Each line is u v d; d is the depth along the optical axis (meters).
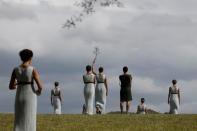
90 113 17.69
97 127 13.13
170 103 21.58
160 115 17.28
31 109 9.09
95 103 19.14
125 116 16.83
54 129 12.76
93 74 17.86
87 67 17.84
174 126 13.36
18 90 9.09
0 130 12.55
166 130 12.40
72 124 13.98
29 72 9.02
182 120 15.14
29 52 9.16
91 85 17.77
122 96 18.62
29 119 9.05
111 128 12.88
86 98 17.77
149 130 12.39
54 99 22.33
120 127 13.12
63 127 13.20
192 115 17.30
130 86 18.80
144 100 20.47
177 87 21.61
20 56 9.15
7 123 14.35
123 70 18.75
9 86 9.29
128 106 18.62
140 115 17.28
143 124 13.89
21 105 9.03
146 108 20.41
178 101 21.52
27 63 9.16
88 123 14.26
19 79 9.05
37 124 14.07
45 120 15.27
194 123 14.16
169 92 21.70
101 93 19.11
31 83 9.13
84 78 17.84
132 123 14.18
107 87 19.19
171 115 17.31
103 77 19.11
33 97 9.13
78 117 16.38
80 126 13.40
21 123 9.03
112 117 16.33
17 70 9.04
